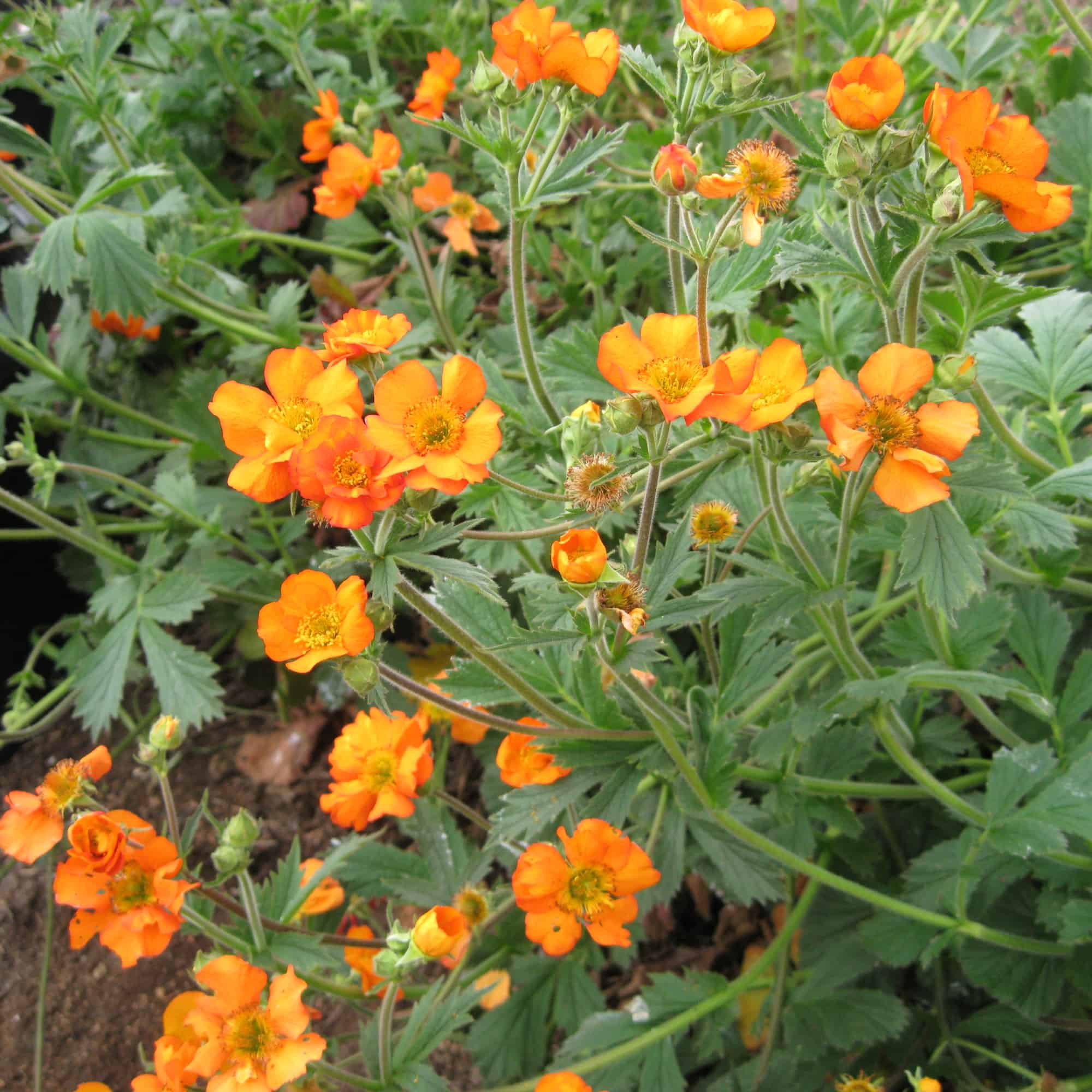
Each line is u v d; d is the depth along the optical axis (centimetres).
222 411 36
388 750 48
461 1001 45
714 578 52
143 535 75
